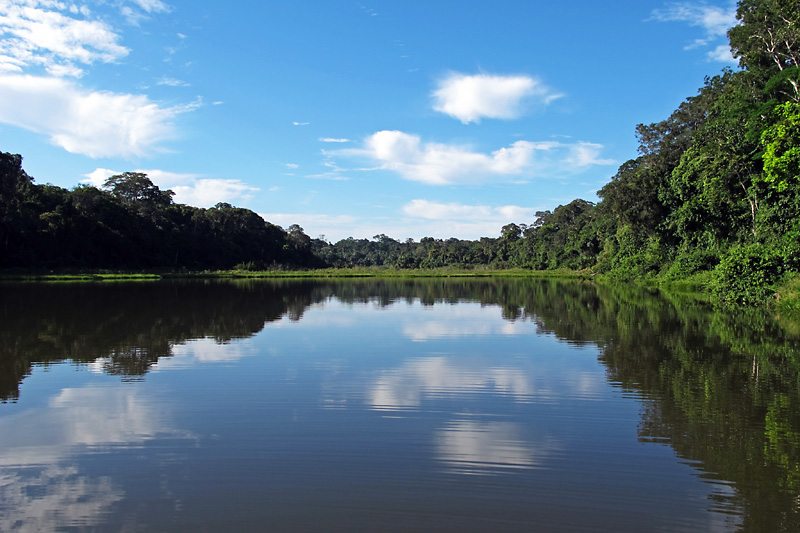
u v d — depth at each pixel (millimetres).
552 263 71125
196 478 4871
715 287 20625
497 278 52438
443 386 8078
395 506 4352
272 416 6625
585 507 4348
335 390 7836
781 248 19312
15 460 5285
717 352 10523
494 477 4895
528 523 4098
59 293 26453
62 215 51594
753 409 6844
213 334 13086
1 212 44031
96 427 6219
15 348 11047
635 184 39312
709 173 26797
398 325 14914
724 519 4152
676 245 38375
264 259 82500
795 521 4109
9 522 4105
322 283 41500
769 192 23625
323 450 5523
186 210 74438
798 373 8742
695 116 37688
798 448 5539
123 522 4109
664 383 8172
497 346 11438
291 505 4371
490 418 6559
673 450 5520
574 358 10133
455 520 4141
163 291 28938
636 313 17562
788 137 16250
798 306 15312
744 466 5121
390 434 5996
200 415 6656
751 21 27891
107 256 57062
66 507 4344
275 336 12820
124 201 65062
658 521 4129
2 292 26984
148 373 8859
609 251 50812
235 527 4031
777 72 25750
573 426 6258
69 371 8984
